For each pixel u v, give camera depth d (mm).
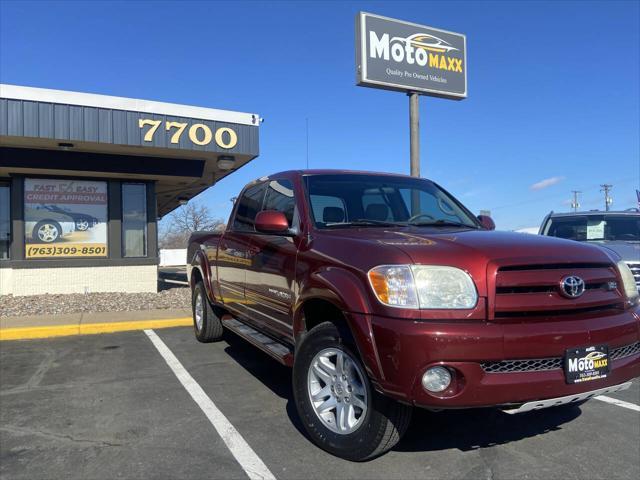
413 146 10961
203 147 11094
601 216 9266
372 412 3285
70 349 7172
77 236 12344
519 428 4172
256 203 5500
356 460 3521
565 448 3781
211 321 7117
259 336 5191
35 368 6137
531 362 3074
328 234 3941
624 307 3506
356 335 3230
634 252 7809
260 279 4805
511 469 3443
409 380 2971
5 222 12406
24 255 11938
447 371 2984
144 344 7449
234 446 3844
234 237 5684
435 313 3018
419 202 4938
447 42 11273
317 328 3736
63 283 12039
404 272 3105
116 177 12438
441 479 3309
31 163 10977
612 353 3338
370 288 3211
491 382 2971
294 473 3406
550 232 9734
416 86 10867
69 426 4266
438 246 3305
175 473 3434
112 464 3574
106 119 10305
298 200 4480
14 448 3844
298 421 4344
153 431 4148
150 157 12000
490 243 3355
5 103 9586
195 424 4289
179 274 21906
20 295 11664
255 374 5801
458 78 11422
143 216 12859
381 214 4617
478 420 4344
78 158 11352
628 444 3859
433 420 4344
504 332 2986
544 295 3176
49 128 9875
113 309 10109
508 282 3094
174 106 10859
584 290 3295
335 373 3627
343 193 4637
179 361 6406
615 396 5023
